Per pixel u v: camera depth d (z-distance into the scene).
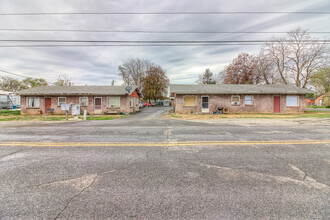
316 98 43.41
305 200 2.14
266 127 8.16
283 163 3.40
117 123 10.21
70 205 2.05
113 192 2.34
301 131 6.97
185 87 19.84
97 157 3.77
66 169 3.11
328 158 3.69
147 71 43.34
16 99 27.09
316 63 24.25
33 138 5.74
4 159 3.64
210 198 2.20
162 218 1.83
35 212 1.92
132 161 3.53
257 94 18.44
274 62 27.53
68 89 20.77
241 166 3.26
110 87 22.19
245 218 1.83
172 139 5.57
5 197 2.20
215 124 9.49
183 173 2.95
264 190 2.39
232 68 35.59
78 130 7.41
